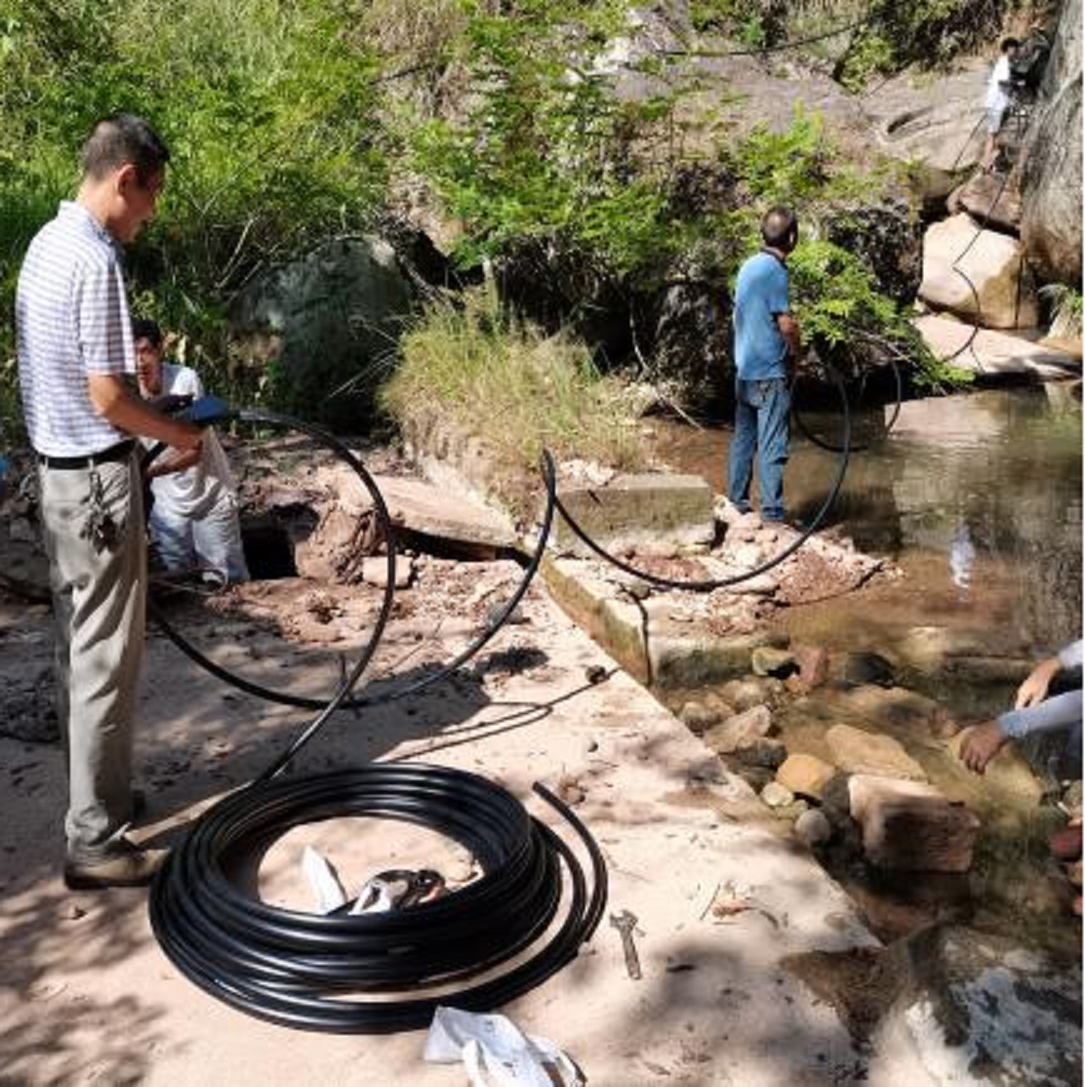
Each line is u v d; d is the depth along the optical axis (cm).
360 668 410
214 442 557
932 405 960
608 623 551
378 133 1013
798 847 373
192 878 336
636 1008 303
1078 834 374
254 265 893
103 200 328
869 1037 293
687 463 805
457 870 360
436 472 716
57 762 412
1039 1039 274
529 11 985
